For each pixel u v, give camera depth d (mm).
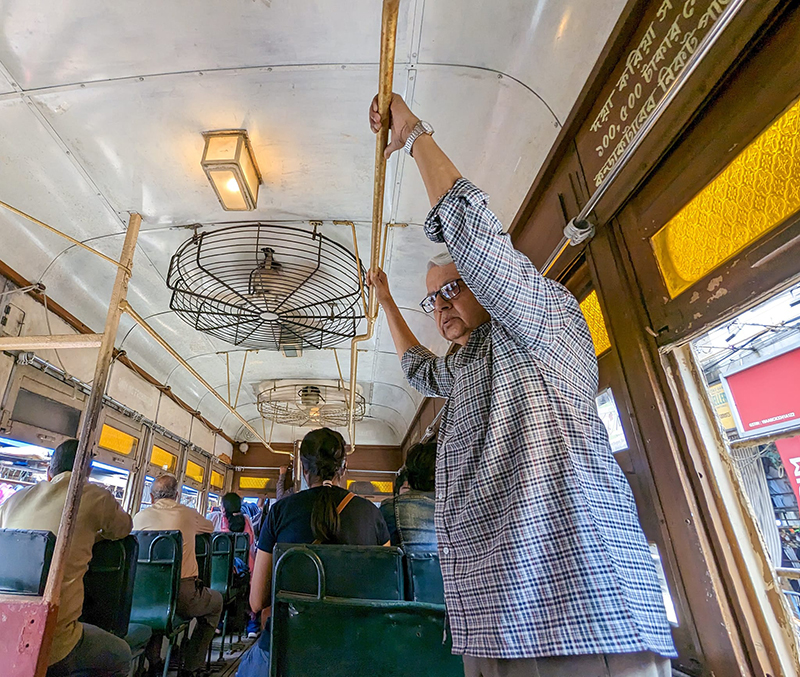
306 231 3408
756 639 1341
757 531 1377
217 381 7398
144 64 2393
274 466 10070
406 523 2250
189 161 2984
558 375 971
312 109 2652
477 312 1224
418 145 1146
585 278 2350
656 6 1678
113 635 2314
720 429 1506
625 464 1938
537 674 760
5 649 1693
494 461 903
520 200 3023
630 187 1824
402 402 8344
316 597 1462
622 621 728
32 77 2441
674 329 1623
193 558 3691
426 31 2236
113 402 5238
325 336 5000
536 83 2367
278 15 2170
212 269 3969
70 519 1903
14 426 3738
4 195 3188
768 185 1250
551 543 804
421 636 1413
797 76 1150
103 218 3496
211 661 4359
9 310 3586
